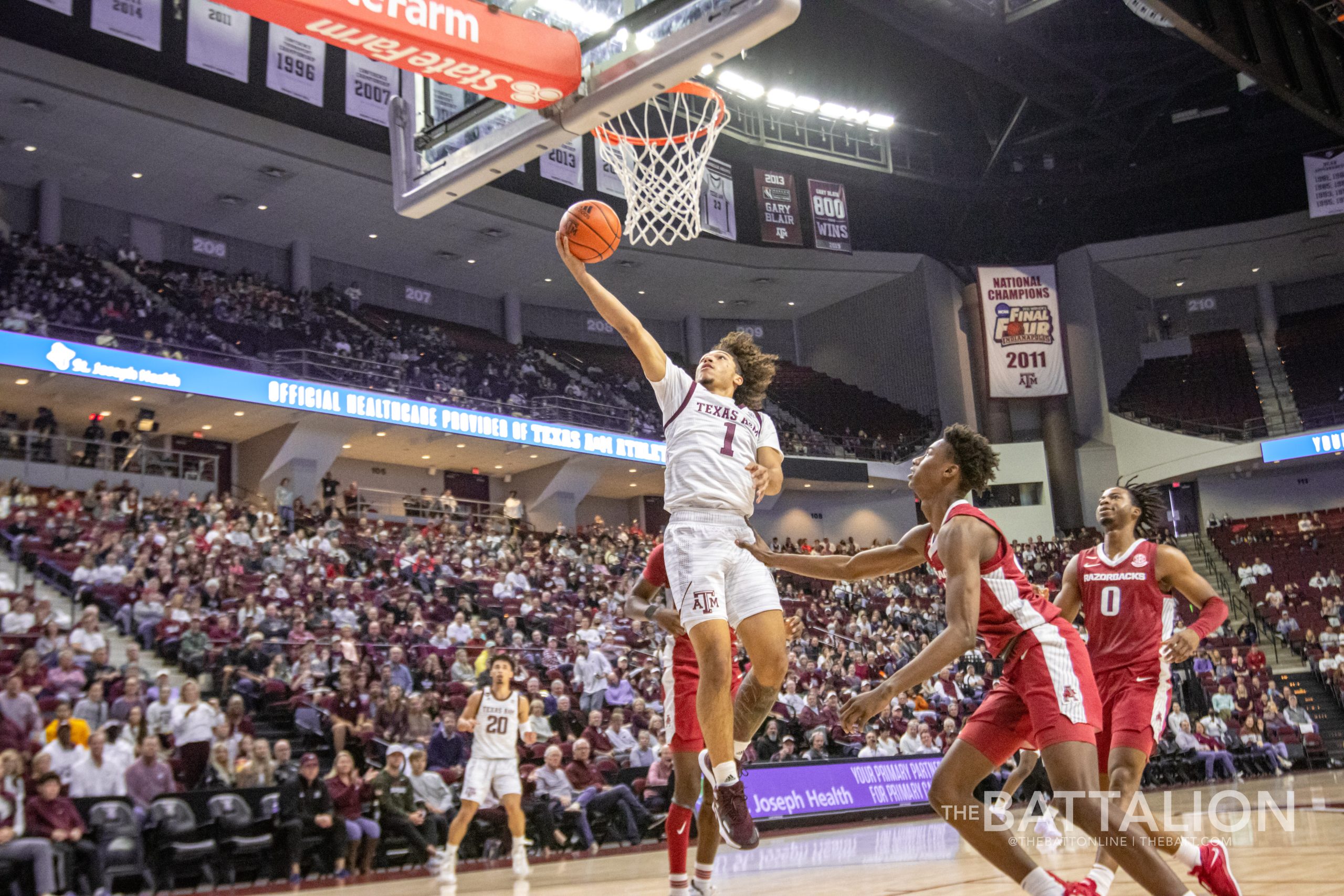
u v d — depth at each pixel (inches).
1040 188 1248.8
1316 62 759.1
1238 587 1123.3
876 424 1207.6
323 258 1045.2
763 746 533.3
